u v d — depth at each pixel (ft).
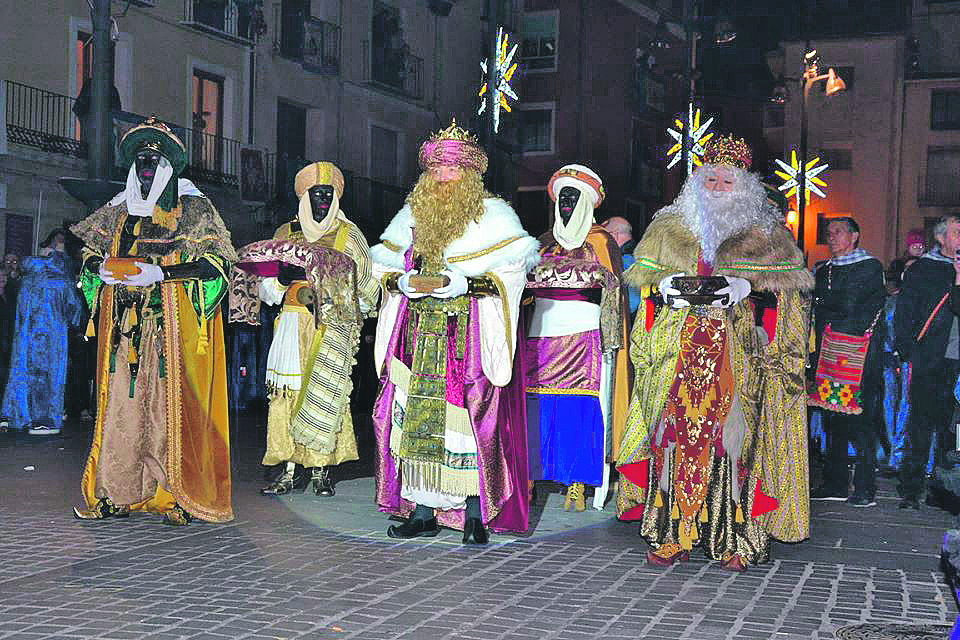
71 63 71.92
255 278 28.25
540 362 27.40
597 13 132.67
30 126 68.90
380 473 24.03
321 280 26.61
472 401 23.03
